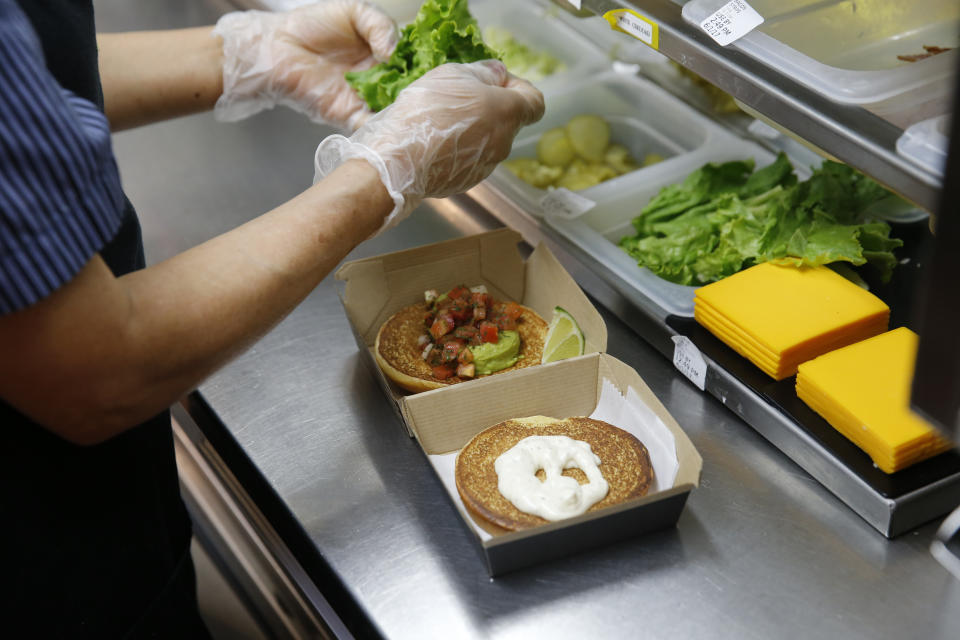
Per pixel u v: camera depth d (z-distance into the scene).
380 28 1.34
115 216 0.74
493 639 0.95
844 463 1.04
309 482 1.14
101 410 0.76
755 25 1.03
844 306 1.17
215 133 1.88
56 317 0.69
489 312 1.28
